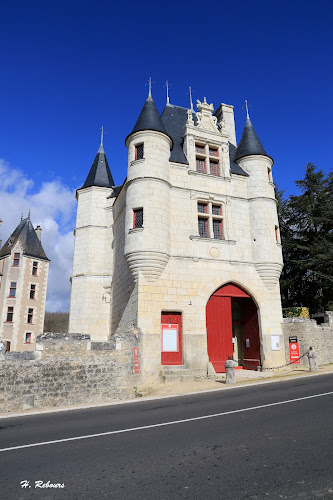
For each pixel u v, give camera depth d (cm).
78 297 2114
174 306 1567
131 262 1568
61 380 1030
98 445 559
